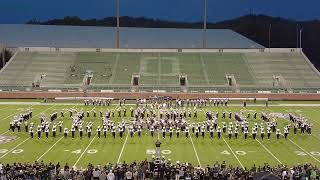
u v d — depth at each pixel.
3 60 89.31
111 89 75.50
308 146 37.66
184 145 37.53
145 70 83.69
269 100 72.50
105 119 44.81
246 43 124.94
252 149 36.31
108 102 64.38
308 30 146.25
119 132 41.38
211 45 122.50
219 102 64.94
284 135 41.12
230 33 137.75
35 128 44.34
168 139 39.78
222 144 38.06
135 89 75.69
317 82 79.88
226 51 92.69
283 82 79.56
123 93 72.31
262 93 73.31
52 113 50.81
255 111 58.28
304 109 61.34
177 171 25.95
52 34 128.75
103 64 85.94
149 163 28.28
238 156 33.88
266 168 25.81
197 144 37.94
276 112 57.75
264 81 80.00
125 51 92.25
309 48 145.12
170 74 82.25
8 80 78.62
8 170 25.62
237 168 26.06
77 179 25.03
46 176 25.61
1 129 43.94
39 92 72.81
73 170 25.86
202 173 25.48
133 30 138.38
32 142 38.22
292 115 50.97
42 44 117.06
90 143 38.00
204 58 89.81
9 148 35.94
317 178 25.39
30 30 130.00
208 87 77.12
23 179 24.97
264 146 37.50
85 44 121.19
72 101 68.56
